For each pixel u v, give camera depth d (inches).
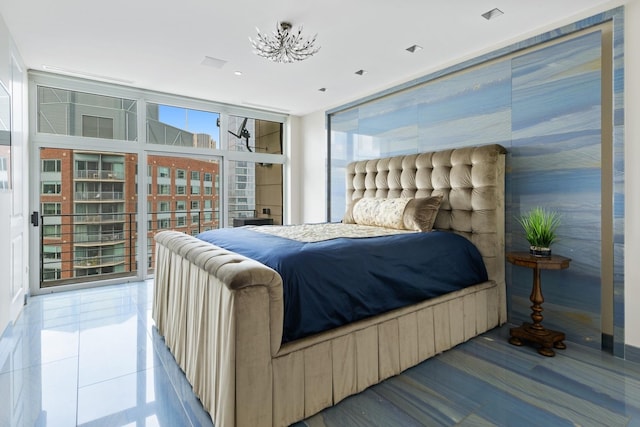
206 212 195.9
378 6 94.3
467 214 119.3
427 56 127.3
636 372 83.0
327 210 198.4
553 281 105.7
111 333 107.4
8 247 106.0
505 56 116.3
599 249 95.6
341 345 71.0
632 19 86.7
